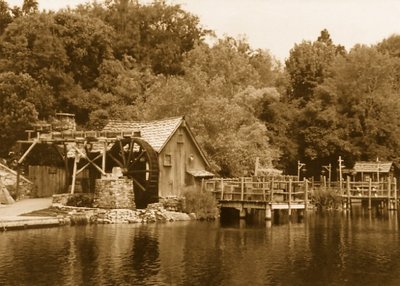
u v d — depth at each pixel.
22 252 29.81
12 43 71.38
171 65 89.25
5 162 58.53
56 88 71.12
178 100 62.44
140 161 48.91
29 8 85.44
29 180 52.47
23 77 63.66
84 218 41.97
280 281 25.22
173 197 47.62
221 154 59.97
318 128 82.94
